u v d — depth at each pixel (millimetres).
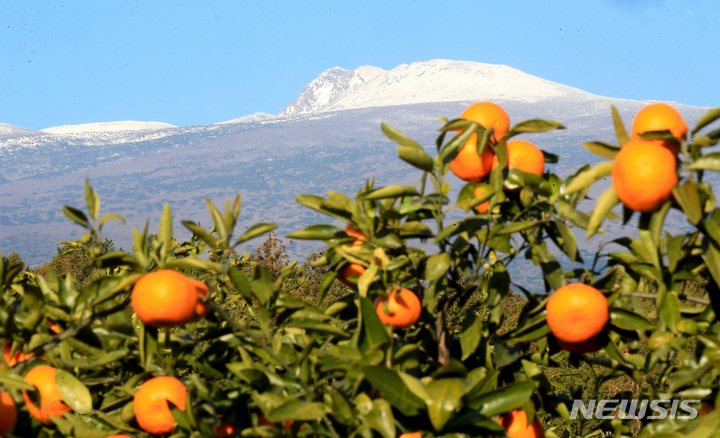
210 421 2105
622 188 2006
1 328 2148
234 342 2467
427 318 2447
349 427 1966
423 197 2307
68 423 2068
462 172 2371
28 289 2125
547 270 2252
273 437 1960
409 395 1919
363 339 2014
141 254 2225
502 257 2398
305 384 2162
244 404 2248
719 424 1887
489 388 2041
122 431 2139
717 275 1924
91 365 2297
